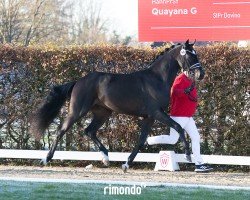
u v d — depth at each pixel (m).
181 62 12.27
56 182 11.19
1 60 13.95
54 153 13.37
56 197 9.53
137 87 12.38
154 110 12.27
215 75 13.42
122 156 13.41
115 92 12.41
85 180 11.52
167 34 14.52
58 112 12.82
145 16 14.62
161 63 12.45
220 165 13.70
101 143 13.08
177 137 12.84
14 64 13.98
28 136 14.19
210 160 13.14
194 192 10.13
